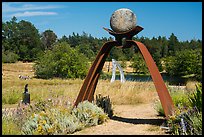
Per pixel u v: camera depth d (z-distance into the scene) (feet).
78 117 26.68
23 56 251.80
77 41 294.66
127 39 27.91
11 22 261.85
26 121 24.98
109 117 30.50
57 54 116.57
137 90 49.19
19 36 260.21
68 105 30.81
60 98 35.53
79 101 29.37
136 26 26.58
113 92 46.57
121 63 183.52
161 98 25.34
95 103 30.53
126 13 27.55
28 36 264.11
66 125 24.39
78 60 114.62
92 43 241.96
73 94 48.70
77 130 25.08
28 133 23.08
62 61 114.01
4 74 144.15
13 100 44.73
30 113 27.94
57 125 23.88
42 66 119.44
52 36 309.63
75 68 113.09
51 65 115.75
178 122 23.06
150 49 238.48
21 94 48.73
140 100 43.21
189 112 23.02
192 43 221.05
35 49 255.70
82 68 114.11
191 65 124.88
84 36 294.87
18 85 76.89
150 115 32.14
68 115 26.11
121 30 27.61
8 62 219.20
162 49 239.09
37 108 29.68
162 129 24.22
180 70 131.23
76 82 84.07
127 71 177.88
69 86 63.10
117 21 27.68
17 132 23.30
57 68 115.75
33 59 251.60
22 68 186.60
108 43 28.71
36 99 44.91
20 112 28.12
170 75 137.69
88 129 25.46
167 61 148.87
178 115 23.27
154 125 26.14
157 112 33.22
